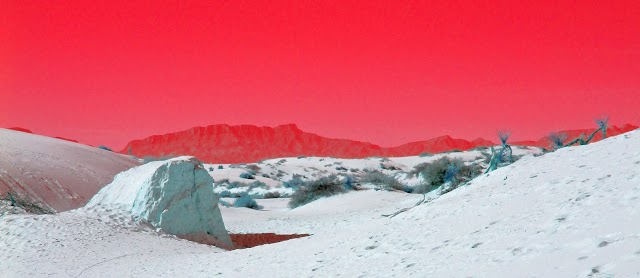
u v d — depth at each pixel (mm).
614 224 4699
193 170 20391
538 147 70188
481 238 6320
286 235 23562
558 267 4082
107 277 11711
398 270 6195
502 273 4508
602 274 3547
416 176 40000
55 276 12461
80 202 25078
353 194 36281
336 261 8133
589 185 7055
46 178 25641
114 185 21688
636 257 3598
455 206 9273
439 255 6254
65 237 16250
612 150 9422
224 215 31516
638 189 5672
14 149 27906
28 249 15086
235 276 9227
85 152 33156
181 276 10445
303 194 38094
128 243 16312
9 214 19656
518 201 7816
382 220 10969
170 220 19438
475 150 74500
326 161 80125
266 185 56688
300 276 7875
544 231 5461
